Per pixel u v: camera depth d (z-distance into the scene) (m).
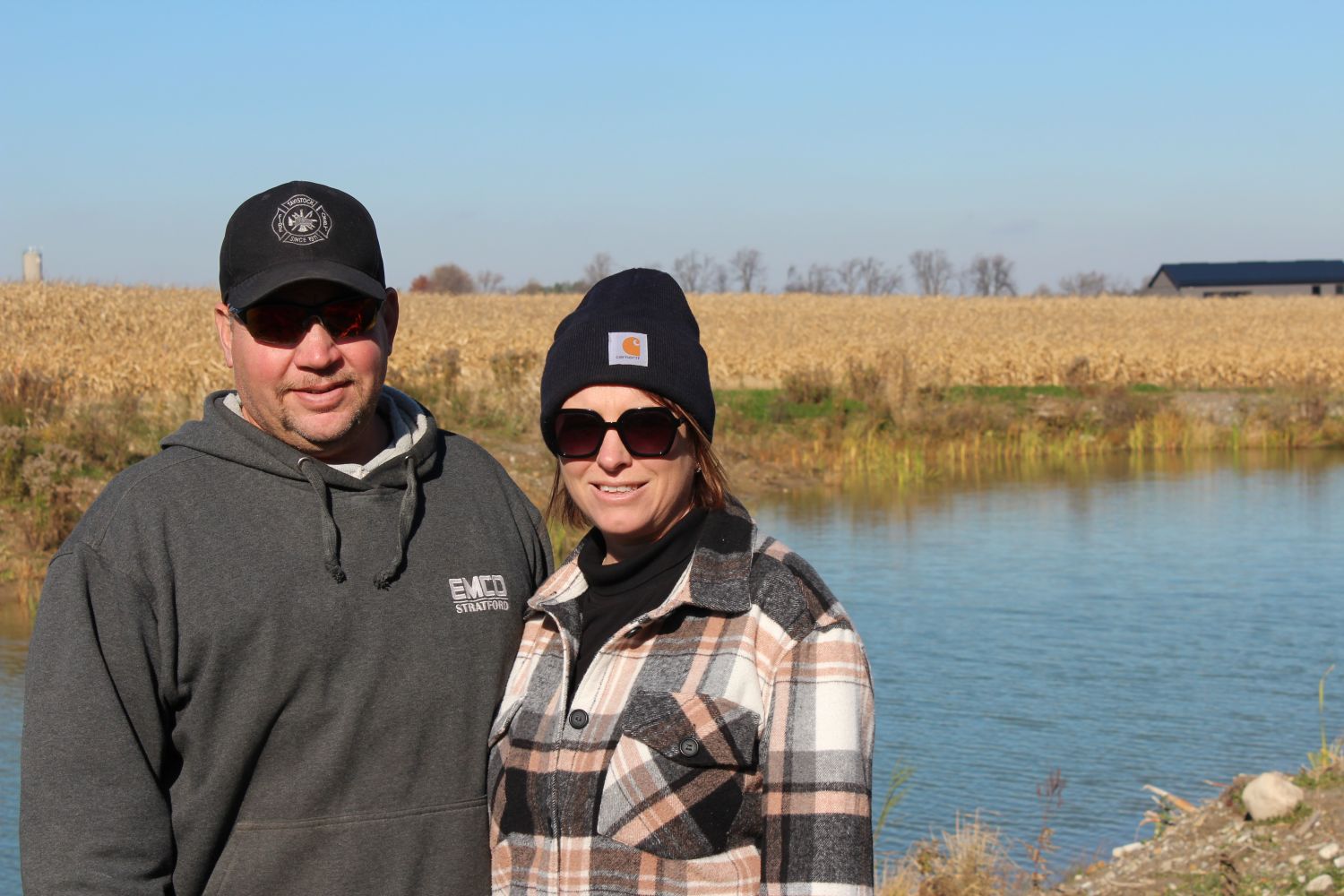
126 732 2.24
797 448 25.83
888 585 14.45
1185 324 59.19
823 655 2.25
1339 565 15.55
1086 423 31.27
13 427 17.30
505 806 2.42
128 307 44.78
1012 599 13.73
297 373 2.47
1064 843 7.19
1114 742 9.05
